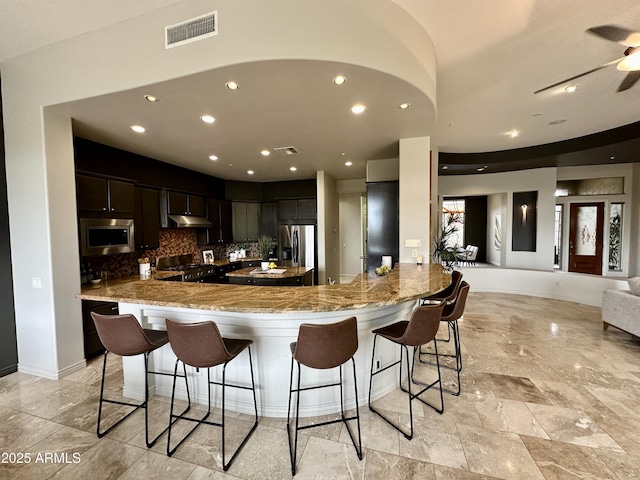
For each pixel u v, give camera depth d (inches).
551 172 246.8
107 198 143.1
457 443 76.7
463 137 197.8
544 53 103.4
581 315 190.4
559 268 284.0
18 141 109.5
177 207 204.7
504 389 102.8
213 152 169.9
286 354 88.7
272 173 238.2
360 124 125.0
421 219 146.2
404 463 70.5
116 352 80.5
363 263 313.4
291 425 85.1
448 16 86.7
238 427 84.5
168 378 100.1
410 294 87.3
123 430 83.6
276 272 186.5
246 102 101.5
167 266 204.2
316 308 74.9
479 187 277.0
